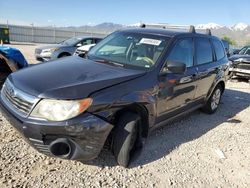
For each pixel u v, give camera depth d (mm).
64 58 4512
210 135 5145
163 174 3666
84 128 3049
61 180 3258
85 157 3209
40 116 3012
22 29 36875
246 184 3717
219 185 3609
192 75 4918
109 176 3451
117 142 3500
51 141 3057
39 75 3500
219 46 6469
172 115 4676
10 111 3258
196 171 3852
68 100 3021
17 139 4055
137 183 3398
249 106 7605
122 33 5016
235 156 4441
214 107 6457
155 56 4238
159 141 4594
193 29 5422
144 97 3689
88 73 3613
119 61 4246
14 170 3326
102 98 3197
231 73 11539
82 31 40938
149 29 5031
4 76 6281
